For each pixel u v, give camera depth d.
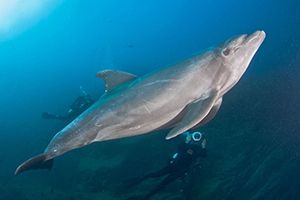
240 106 11.30
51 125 18.34
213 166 7.21
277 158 6.46
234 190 5.94
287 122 8.37
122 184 7.71
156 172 6.51
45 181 10.08
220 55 3.39
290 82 12.62
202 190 6.26
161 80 3.42
